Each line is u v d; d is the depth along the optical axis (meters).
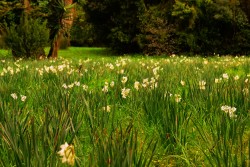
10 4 23.42
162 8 33.19
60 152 2.38
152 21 31.70
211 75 8.14
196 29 31.23
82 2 26.53
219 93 5.59
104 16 34.59
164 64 13.23
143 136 4.73
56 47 23.78
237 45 30.89
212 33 30.78
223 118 4.11
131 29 32.97
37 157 3.16
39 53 21.48
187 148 4.43
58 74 8.55
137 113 5.22
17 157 3.26
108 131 4.60
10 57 21.19
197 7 30.84
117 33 33.19
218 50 31.06
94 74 9.67
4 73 9.05
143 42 31.84
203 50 31.09
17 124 3.86
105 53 35.25
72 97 5.75
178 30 31.56
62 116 4.20
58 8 22.75
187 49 31.64
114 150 3.16
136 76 8.41
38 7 23.69
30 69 10.50
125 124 5.13
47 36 21.52
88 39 45.94
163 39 30.89
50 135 3.76
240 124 4.19
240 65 13.52
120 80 7.37
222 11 30.36
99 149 3.27
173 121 4.35
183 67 11.96
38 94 6.25
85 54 34.19
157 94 5.15
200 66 12.40
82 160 3.80
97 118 4.52
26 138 3.57
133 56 31.08
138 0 32.06
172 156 3.89
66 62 14.97
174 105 4.55
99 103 5.17
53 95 5.41
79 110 4.88
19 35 21.08
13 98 5.57
